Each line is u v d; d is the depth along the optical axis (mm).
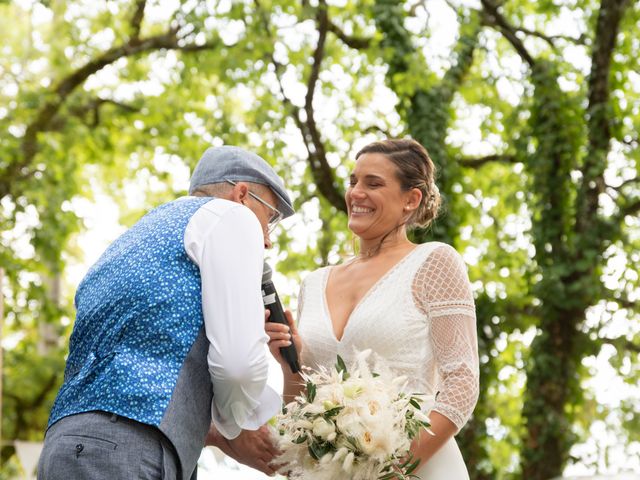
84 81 11148
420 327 2832
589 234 9180
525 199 9617
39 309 11289
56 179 11109
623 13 9133
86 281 2434
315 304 3035
